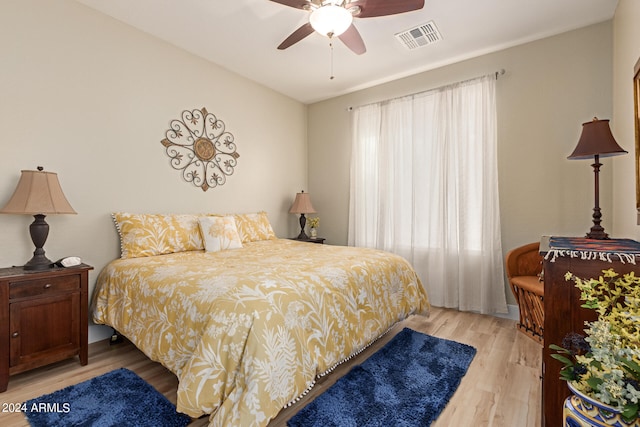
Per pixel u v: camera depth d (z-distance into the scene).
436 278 3.37
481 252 3.04
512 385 1.83
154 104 2.88
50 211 2.00
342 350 1.74
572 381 1.04
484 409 1.61
